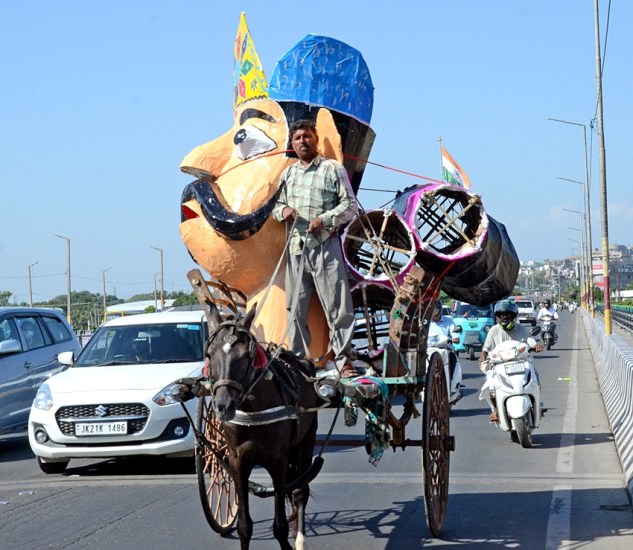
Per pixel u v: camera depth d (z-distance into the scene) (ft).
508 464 36.60
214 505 26.32
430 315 28.14
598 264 442.50
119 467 38.50
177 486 33.35
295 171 25.95
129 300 361.92
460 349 103.09
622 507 28.53
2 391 44.68
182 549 24.80
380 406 24.34
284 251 24.22
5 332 46.83
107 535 26.37
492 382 42.11
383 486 32.65
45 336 50.16
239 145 28.81
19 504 31.24
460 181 30.19
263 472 36.09
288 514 28.45
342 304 25.27
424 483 24.80
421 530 26.35
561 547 24.29
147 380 35.96
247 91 30.81
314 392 23.63
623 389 45.29
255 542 25.62
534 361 98.27
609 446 40.65
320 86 31.60
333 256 25.25
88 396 35.32
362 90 32.45
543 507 28.78
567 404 57.31
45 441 35.99
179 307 57.00
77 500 31.50
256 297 28.02
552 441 42.47
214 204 26.81
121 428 34.88
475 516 27.84
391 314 25.39
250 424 20.48
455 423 50.26
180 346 39.50
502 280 32.86
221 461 22.58
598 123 91.71
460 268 30.07
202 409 25.39
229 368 19.76
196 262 28.43
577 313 350.64
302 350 25.48
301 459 23.71
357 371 25.14
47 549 24.98
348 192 25.31
